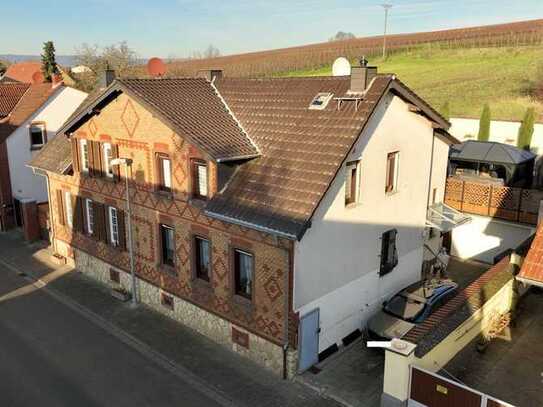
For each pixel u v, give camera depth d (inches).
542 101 1984.5
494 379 566.3
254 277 597.3
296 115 652.1
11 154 1184.8
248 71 3051.2
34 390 577.9
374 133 641.6
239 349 641.0
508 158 1020.5
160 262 738.8
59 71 2568.9
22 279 908.0
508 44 2869.1
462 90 2224.4
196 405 549.6
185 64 3324.3
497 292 655.1
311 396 556.4
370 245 675.4
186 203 664.4
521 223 896.3
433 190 897.5
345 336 656.4
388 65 2851.9
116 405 550.3
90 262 900.0
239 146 626.5
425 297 665.6
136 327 719.7
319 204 533.0
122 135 745.0
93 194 844.6
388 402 501.0
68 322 741.9
